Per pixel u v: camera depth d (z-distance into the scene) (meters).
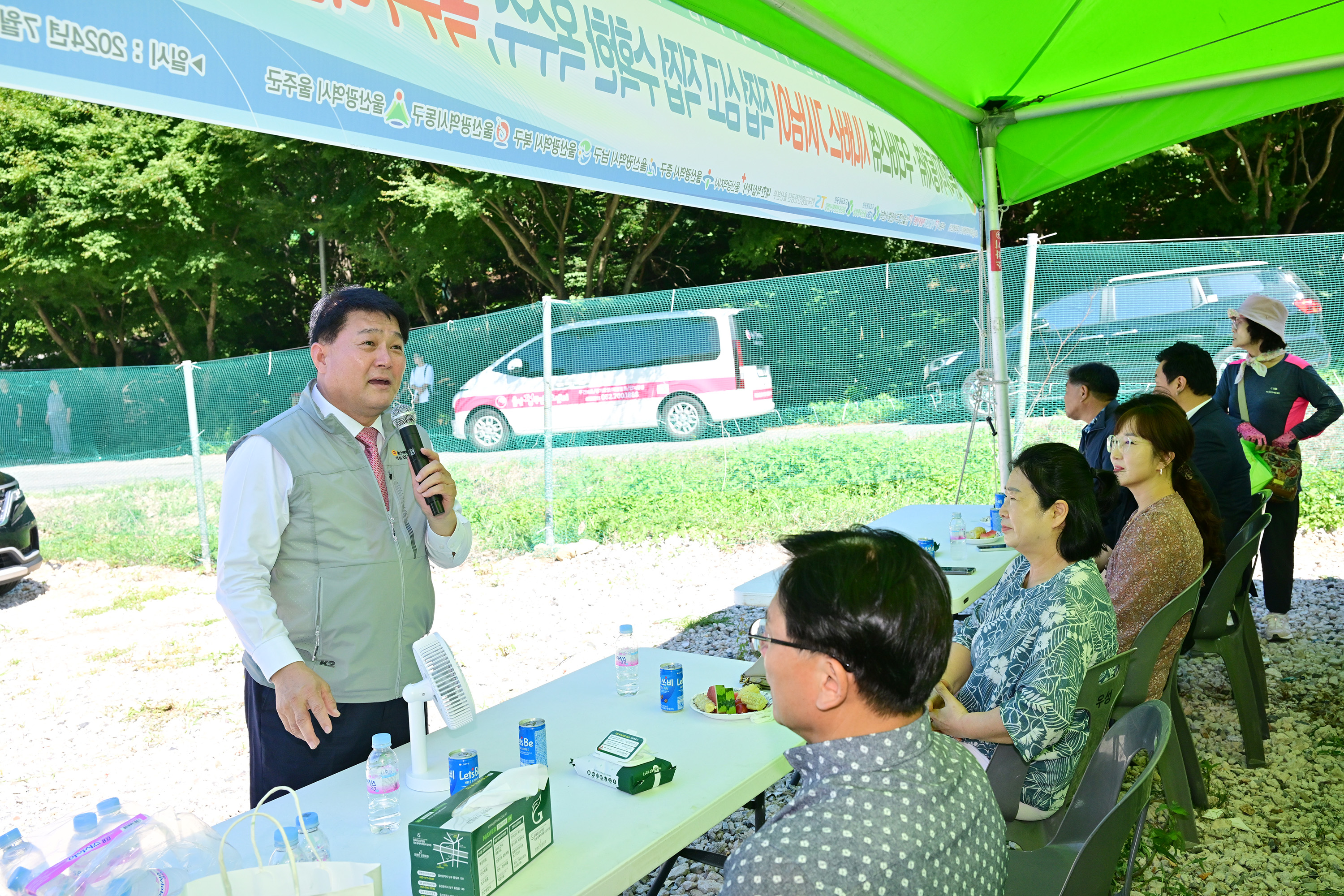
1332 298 8.70
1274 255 8.91
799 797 1.11
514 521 8.80
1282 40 4.20
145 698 5.23
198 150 18.70
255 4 1.76
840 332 11.00
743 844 1.08
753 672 2.63
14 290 19.97
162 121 18.50
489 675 5.26
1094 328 9.48
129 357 24.41
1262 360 5.18
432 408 11.37
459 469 9.73
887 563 1.07
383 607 2.28
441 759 2.04
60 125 18.70
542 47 2.43
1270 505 5.07
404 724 2.36
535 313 11.44
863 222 4.03
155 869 1.38
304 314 23.39
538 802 1.60
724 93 3.15
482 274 21.17
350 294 2.28
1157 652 2.80
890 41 3.85
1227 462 4.13
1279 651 4.96
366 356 2.22
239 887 1.33
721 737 2.14
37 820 3.74
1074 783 2.37
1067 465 2.37
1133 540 3.06
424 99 2.11
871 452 9.52
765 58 3.41
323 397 2.31
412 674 2.34
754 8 3.30
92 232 18.19
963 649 2.74
